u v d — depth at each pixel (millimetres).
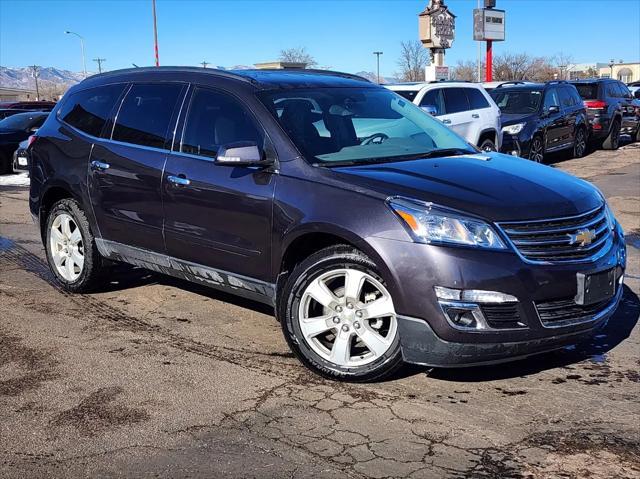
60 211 6105
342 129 4898
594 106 18234
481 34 29438
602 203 4379
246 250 4582
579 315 3947
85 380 4293
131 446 3482
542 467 3225
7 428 3686
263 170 4512
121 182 5410
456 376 4277
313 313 4336
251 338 5027
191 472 3232
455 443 3463
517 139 14281
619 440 3467
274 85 4965
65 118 6223
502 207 3848
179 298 6008
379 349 4043
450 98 12141
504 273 3707
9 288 6379
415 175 4188
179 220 4988
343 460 3314
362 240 3912
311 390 4117
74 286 6105
